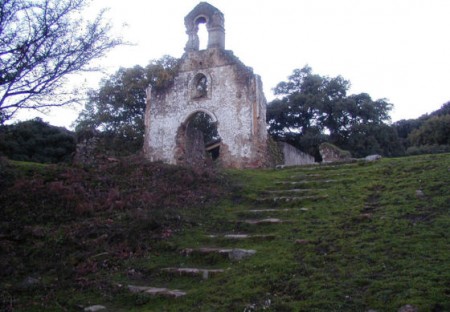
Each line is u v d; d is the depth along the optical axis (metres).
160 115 23.31
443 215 8.02
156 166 14.15
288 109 37.19
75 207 10.72
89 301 6.69
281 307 5.56
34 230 9.41
